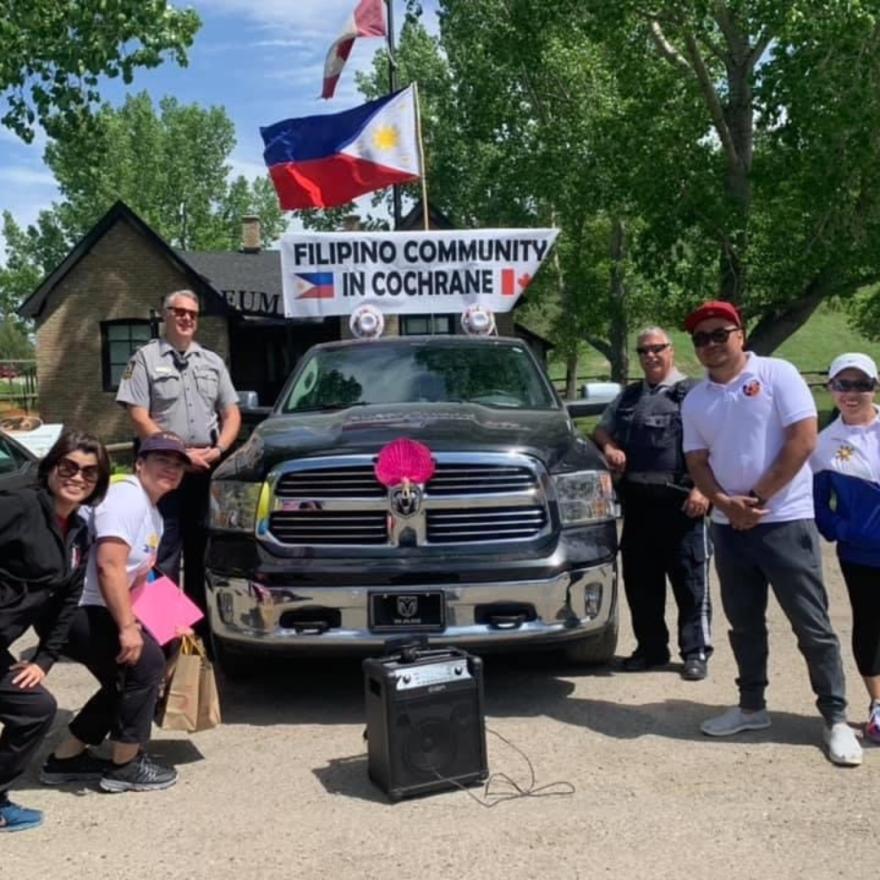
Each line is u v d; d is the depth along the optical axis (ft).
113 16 48.85
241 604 16.62
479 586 16.15
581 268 101.96
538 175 88.99
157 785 14.24
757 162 61.93
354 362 22.48
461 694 13.76
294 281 28.30
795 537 14.90
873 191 60.44
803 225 63.72
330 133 31.89
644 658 19.44
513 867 11.59
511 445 16.84
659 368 19.25
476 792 13.76
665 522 18.79
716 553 15.84
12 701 13.01
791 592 14.93
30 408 101.30
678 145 65.41
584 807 13.17
